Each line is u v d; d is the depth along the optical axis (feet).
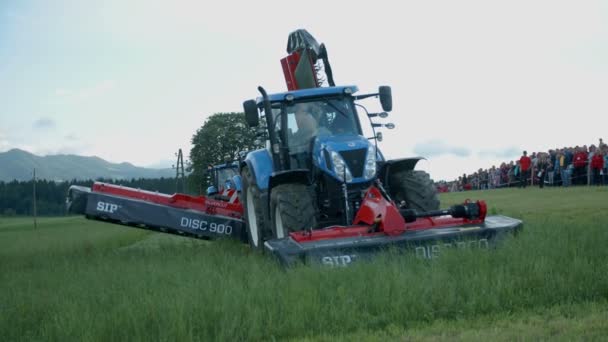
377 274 18.43
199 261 26.94
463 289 16.90
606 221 28.43
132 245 49.90
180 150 118.21
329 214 27.63
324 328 15.56
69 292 21.84
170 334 15.06
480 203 24.44
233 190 44.83
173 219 36.91
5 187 418.51
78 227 103.86
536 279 17.12
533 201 53.42
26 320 18.16
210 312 16.19
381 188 25.64
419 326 15.29
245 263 24.54
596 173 68.80
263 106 31.60
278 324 15.75
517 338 13.55
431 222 24.34
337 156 26.96
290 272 19.93
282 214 26.03
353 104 30.96
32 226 146.51
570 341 13.00
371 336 14.64
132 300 18.48
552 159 77.25
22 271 31.68
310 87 34.83
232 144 128.67
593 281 16.83
